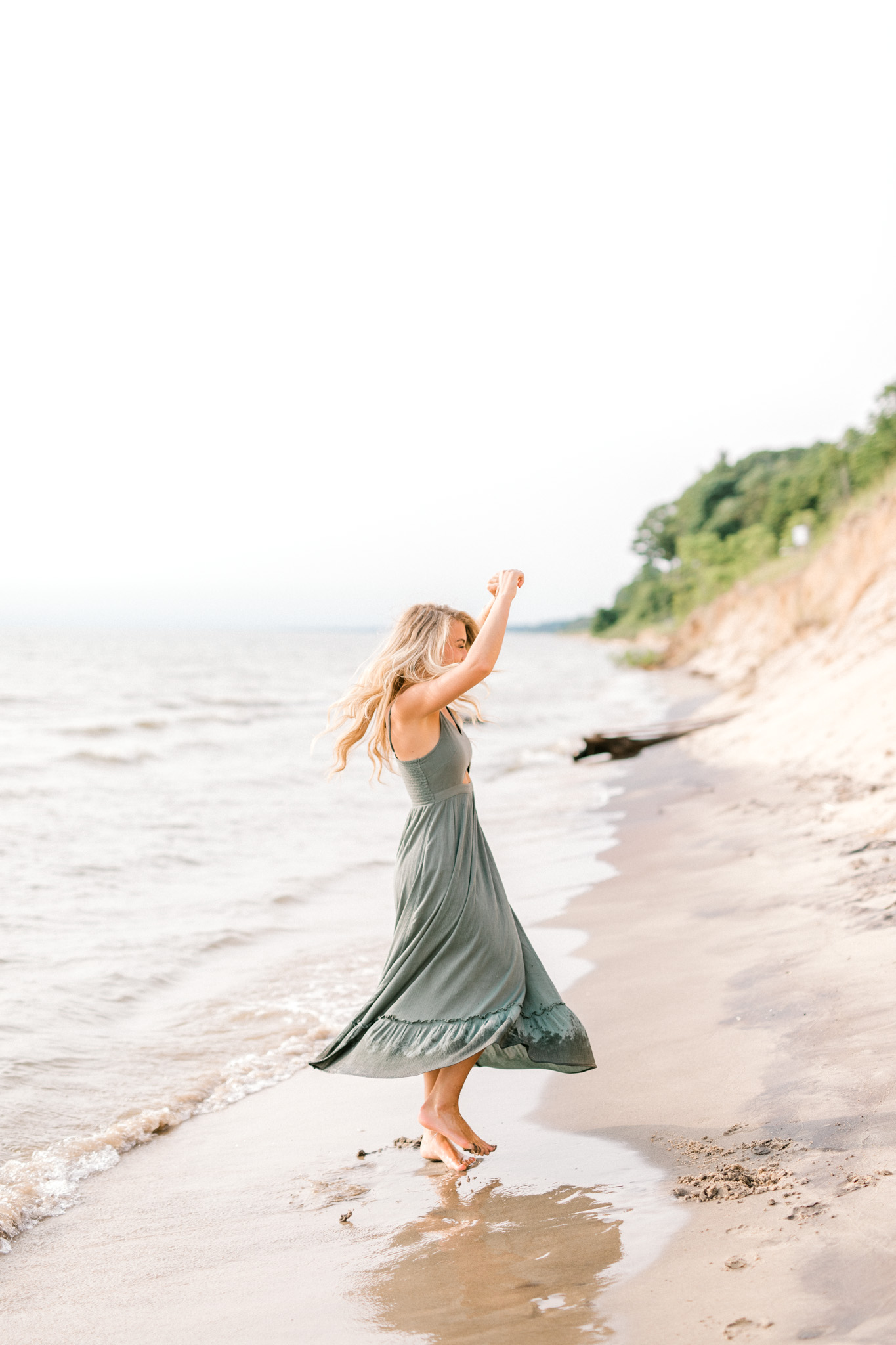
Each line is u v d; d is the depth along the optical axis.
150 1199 3.45
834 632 21.00
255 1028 5.29
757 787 10.98
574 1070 3.27
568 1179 3.10
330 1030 5.18
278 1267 2.83
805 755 11.91
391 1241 2.88
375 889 8.62
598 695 37.84
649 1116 3.48
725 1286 2.29
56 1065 4.75
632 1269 2.46
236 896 8.31
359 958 6.54
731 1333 2.11
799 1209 2.56
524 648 145.75
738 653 43.09
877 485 31.55
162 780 16.28
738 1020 4.25
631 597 151.12
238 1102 4.36
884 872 6.04
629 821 10.80
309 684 55.97
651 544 128.75
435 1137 3.34
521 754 19.41
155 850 10.33
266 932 7.27
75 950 6.73
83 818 12.34
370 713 3.44
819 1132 3.04
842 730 11.95
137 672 67.38
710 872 7.45
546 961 5.93
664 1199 2.81
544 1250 2.65
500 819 12.07
